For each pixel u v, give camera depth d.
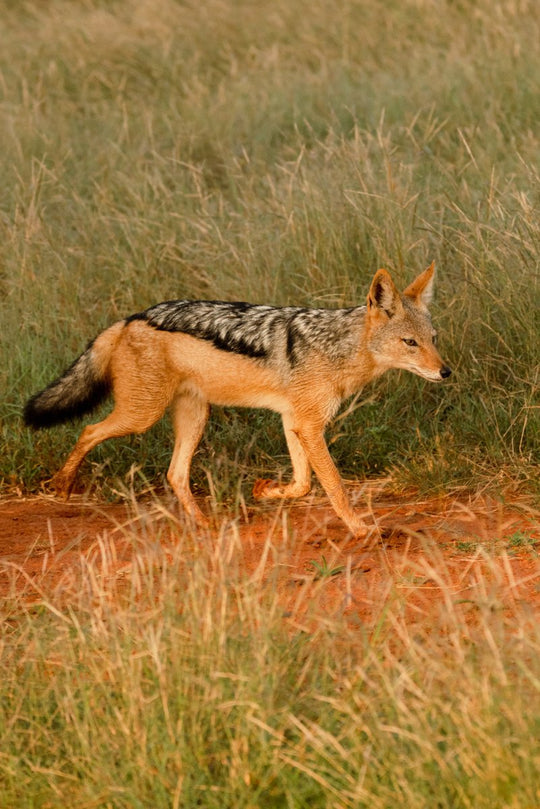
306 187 16.34
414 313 11.35
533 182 15.75
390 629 8.05
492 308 14.16
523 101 21.95
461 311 14.26
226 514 11.95
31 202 17.84
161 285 16.23
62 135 22.30
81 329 15.43
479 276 14.17
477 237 14.38
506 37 24.89
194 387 11.92
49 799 6.38
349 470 13.13
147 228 17.03
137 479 13.09
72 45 28.50
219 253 16.19
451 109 21.69
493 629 7.70
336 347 11.30
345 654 7.67
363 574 9.56
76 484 13.13
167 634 7.38
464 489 12.04
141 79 26.88
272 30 28.80
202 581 7.84
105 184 19.73
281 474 12.61
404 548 10.34
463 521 10.95
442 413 13.79
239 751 6.35
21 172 20.16
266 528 11.28
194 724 6.45
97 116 24.52
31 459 13.31
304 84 24.72
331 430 13.47
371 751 6.25
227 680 6.89
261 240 16.22
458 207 15.63
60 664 7.29
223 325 11.62
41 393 12.46
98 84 26.88
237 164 19.66
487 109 21.77
